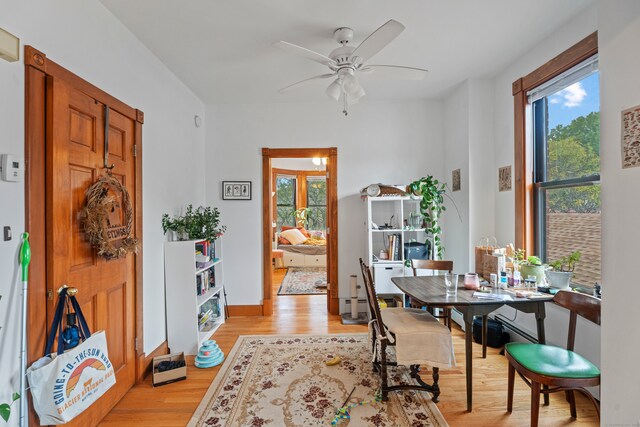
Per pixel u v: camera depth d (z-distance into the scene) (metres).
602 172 1.22
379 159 4.08
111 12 2.16
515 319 2.97
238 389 2.33
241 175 4.07
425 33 2.48
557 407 2.08
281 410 2.08
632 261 1.10
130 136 2.40
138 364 2.45
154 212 2.75
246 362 2.76
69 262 1.74
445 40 2.60
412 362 2.07
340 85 2.49
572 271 2.44
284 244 7.29
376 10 2.18
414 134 4.07
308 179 8.16
